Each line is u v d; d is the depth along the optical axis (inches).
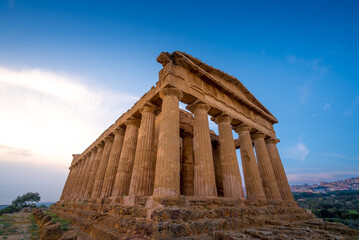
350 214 1802.4
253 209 462.3
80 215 581.9
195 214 326.6
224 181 534.9
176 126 444.8
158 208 308.5
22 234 409.1
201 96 556.1
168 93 483.2
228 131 595.2
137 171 466.9
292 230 342.3
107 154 822.5
